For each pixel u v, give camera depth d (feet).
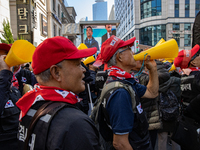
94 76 12.74
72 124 2.08
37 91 2.60
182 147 6.35
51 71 2.47
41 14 57.52
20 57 4.37
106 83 4.32
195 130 5.74
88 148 2.03
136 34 134.21
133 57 4.56
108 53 4.48
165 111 6.93
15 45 4.07
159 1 120.78
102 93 4.15
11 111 4.96
